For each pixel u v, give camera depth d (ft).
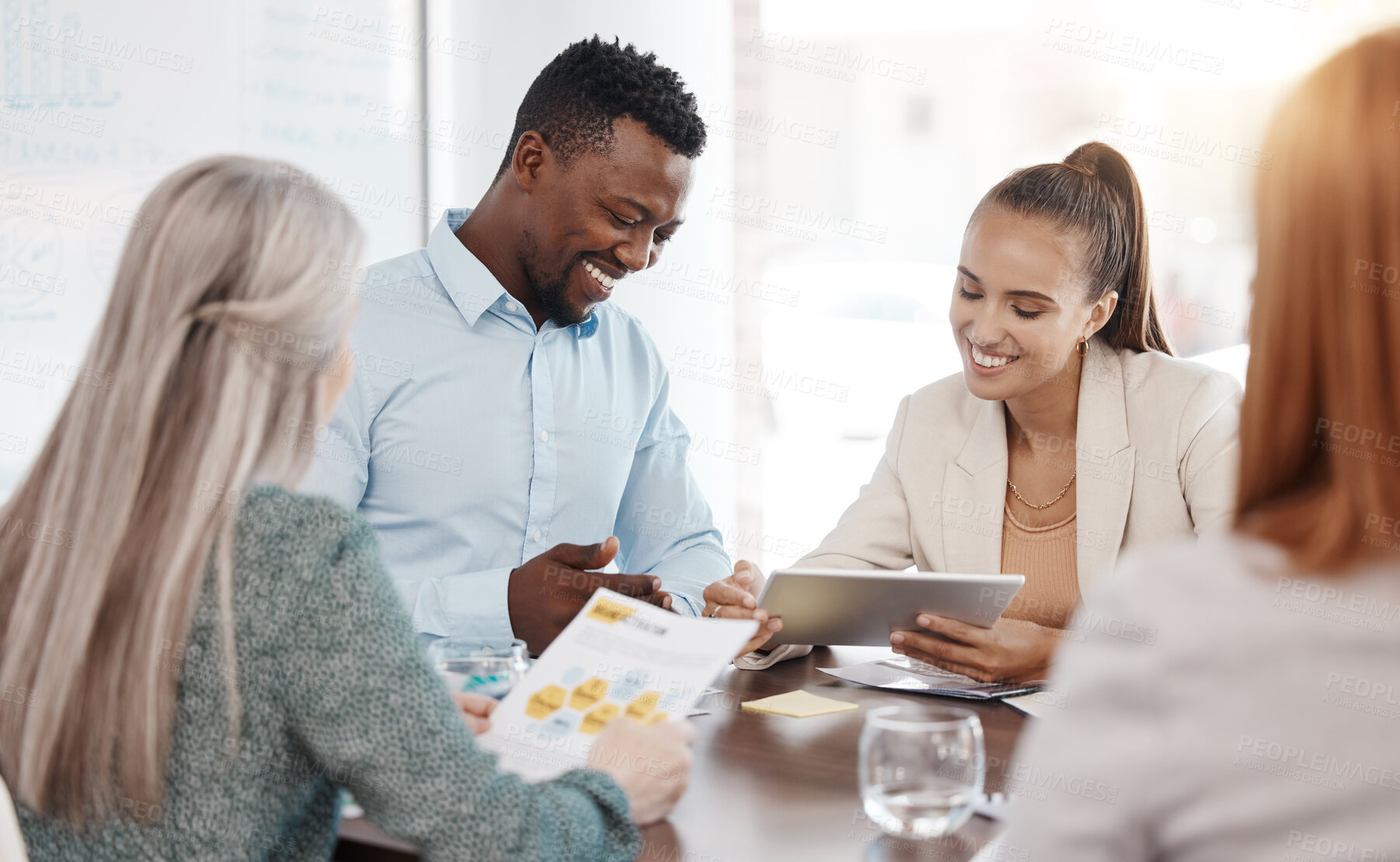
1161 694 2.02
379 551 3.01
